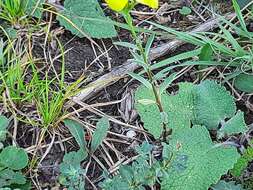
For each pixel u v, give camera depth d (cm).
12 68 25
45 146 24
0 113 25
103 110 25
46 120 24
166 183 22
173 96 25
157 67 25
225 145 23
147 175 21
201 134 23
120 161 24
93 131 25
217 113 24
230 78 26
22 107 25
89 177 23
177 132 23
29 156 24
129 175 21
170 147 22
